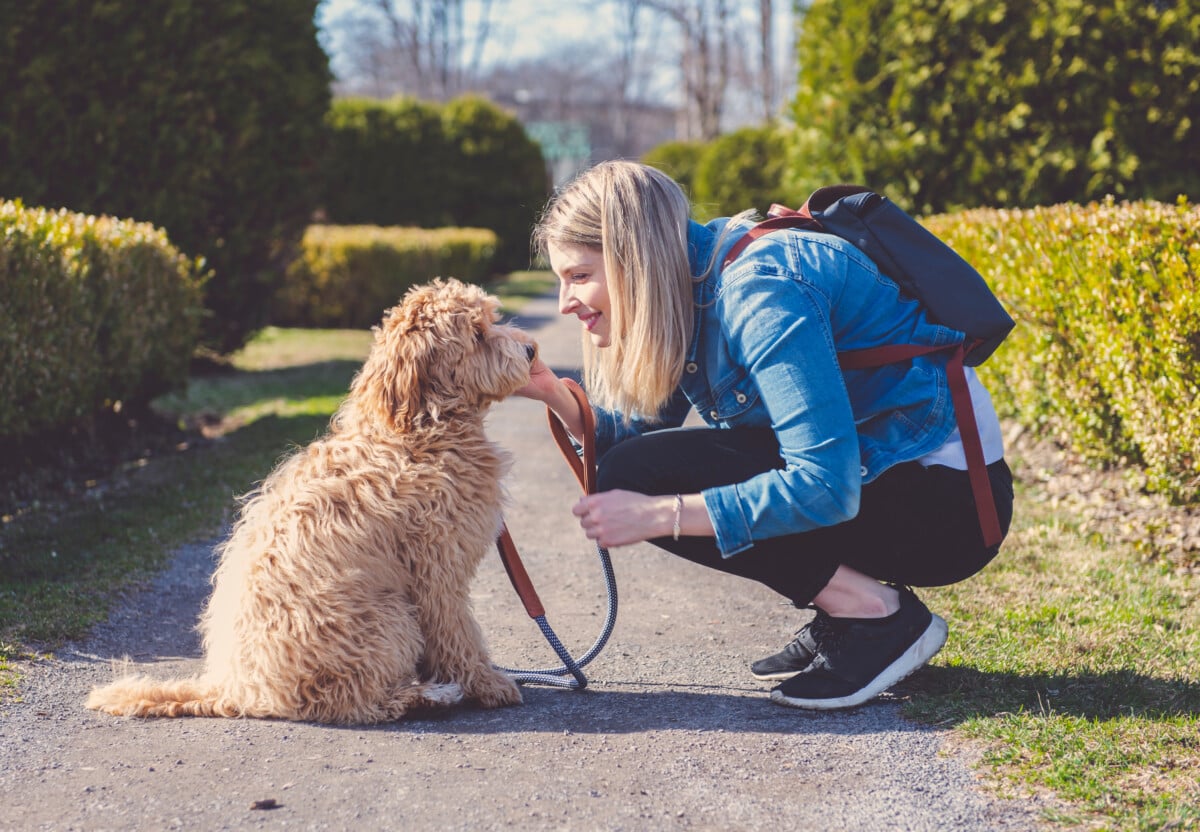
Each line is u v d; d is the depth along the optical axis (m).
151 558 4.54
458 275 18.31
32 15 7.70
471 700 3.01
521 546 4.95
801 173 9.09
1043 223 5.34
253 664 2.83
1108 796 2.31
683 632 3.76
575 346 11.62
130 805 2.38
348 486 2.81
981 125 7.66
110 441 6.71
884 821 2.28
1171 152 7.25
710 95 44.62
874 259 2.83
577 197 2.88
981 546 2.89
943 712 2.83
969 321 2.78
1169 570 4.22
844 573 2.94
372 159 23.59
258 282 9.77
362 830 2.26
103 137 8.15
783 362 2.63
